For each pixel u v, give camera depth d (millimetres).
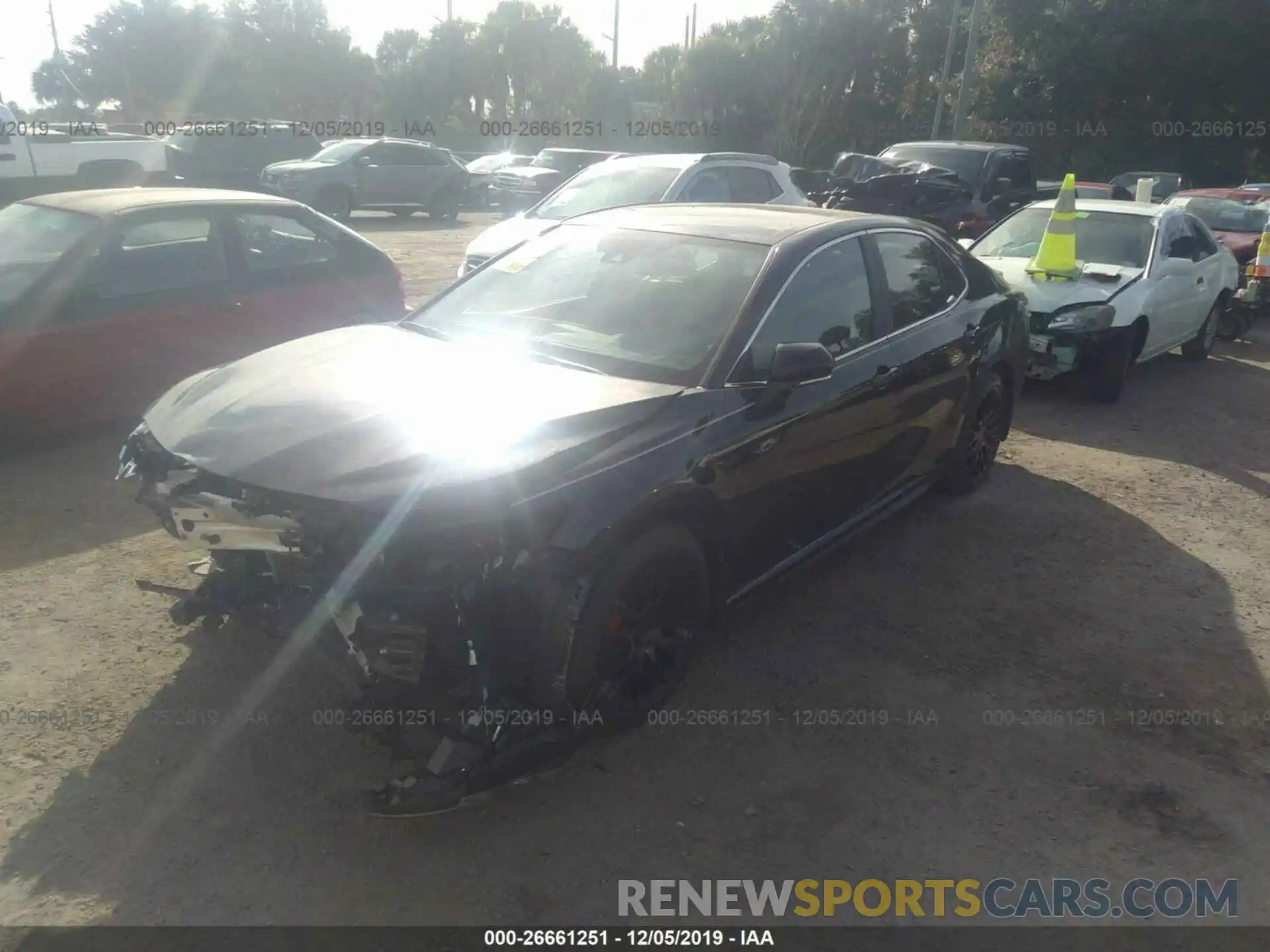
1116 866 3045
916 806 3254
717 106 35031
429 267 13938
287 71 47125
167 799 3080
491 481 2889
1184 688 4008
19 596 4180
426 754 2896
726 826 3121
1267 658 4258
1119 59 31141
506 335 4031
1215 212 15000
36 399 5602
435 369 3633
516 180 24359
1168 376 9680
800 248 4172
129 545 4695
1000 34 33844
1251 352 11281
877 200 13477
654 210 4871
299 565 2943
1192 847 3137
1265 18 30391
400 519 2785
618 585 3150
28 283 5664
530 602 2973
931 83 36000
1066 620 4508
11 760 3199
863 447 4367
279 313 6609
